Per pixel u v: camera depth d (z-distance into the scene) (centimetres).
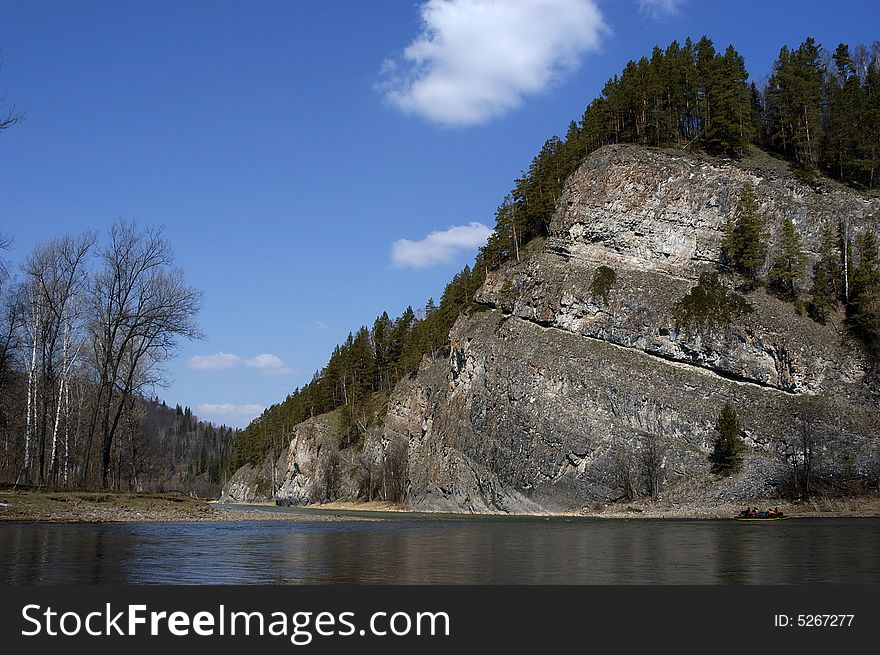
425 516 8831
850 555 3412
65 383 6300
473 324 11669
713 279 10506
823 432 8681
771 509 7388
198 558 2966
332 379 18012
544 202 12950
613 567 2922
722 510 8175
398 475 12756
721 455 8700
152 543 3494
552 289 10969
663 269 11056
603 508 8769
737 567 2931
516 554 3447
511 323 10981
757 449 8800
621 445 9006
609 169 11669
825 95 13462
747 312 9906
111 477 7300
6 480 5725
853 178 11856
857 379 9381
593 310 10494
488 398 10481
